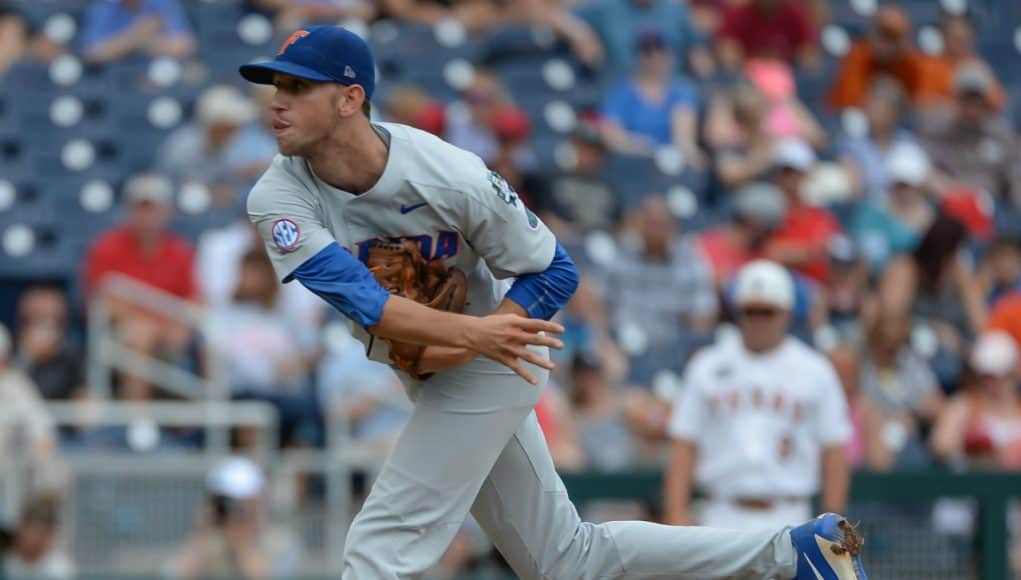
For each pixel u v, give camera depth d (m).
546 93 44.53
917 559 29.95
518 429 16.08
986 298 39.97
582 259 36.75
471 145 39.56
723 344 25.80
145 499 29.50
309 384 31.61
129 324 32.53
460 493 15.66
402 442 15.73
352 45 14.51
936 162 44.97
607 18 45.66
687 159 42.22
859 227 41.03
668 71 43.59
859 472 29.50
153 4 44.59
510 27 45.75
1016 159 45.91
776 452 25.19
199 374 32.09
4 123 42.50
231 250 34.00
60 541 29.19
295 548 29.48
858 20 51.00
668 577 16.16
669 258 35.91
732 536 16.09
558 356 32.88
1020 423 32.78
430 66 44.84
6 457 29.19
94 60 43.94
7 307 37.84
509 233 15.09
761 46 47.09
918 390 34.91
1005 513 29.55
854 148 43.72
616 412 31.52
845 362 31.06
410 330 14.66
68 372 32.22
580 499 28.52
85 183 41.06
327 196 14.93
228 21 45.44
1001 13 52.91
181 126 42.62
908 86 47.31
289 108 14.49
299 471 30.27
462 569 29.59
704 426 25.64
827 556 15.72
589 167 38.91
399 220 14.95
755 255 36.91
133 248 33.88
